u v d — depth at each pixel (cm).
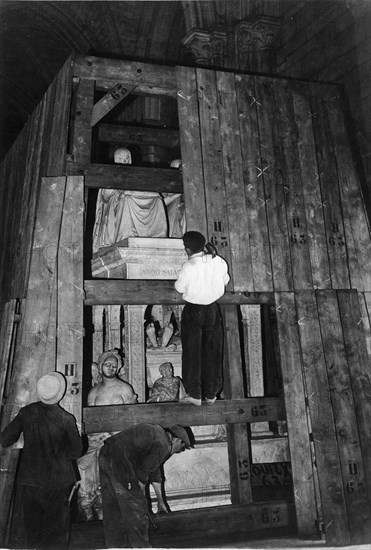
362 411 682
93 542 563
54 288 613
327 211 751
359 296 736
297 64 1320
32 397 578
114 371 695
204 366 641
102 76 685
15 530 541
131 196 812
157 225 816
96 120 690
